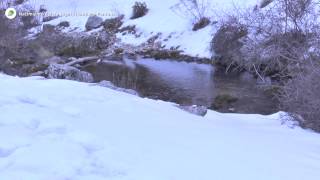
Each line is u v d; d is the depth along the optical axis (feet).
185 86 56.39
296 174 16.33
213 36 72.33
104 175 14.26
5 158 14.82
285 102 32.04
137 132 18.57
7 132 16.85
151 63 73.31
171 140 18.25
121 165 14.99
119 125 19.17
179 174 14.79
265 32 47.24
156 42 84.89
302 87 30.25
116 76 61.77
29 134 16.94
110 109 21.79
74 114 20.02
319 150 21.45
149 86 56.70
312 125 29.55
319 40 37.04
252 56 47.50
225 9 78.07
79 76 47.50
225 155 17.44
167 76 62.39
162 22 89.76
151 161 15.62
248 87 54.13
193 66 69.26
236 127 24.80
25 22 81.46
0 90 22.97
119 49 84.84
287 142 22.43
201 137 19.58
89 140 16.71
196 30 81.51
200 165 15.81
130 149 16.39
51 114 19.35
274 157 18.35
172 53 77.82
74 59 76.28
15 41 65.36
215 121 25.61
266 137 22.91
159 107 24.85
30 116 18.66
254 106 46.09
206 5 83.35
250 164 16.81
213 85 56.49
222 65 67.51
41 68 61.11
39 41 75.77
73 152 15.49
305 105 29.96
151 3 98.73
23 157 14.85
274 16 58.54
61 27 105.81
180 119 22.66
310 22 51.34
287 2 46.73
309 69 30.86
